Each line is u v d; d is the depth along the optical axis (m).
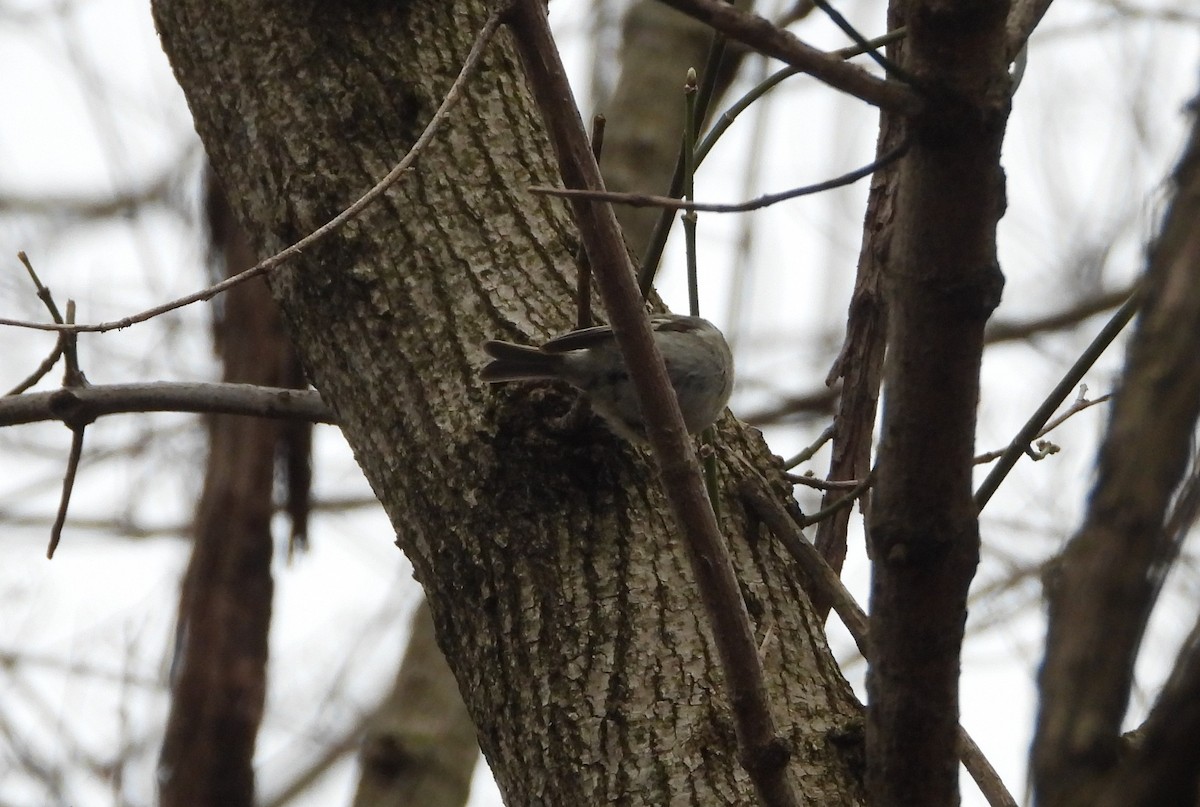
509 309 6.45
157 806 12.29
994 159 4.33
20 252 7.47
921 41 4.25
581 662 5.68
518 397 6.14
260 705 12.77
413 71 7.10
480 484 6.04
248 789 12.60
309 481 13.31
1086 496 3.17
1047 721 3.07
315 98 7.04
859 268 8.29
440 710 14.03
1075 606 3.10
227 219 13.52
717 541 4.87
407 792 13.52
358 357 6.54
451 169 6.87
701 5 4.18
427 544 6.14
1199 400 3.03
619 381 5.94
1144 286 3.20
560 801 5.48
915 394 4.46
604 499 6.04
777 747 4.72
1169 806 2.84
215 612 12.84
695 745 5.45
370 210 6.73
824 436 8.27
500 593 5.91
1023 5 5.41
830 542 7.84
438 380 6.31
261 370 13.02
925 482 4.48
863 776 5.65
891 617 4.58
